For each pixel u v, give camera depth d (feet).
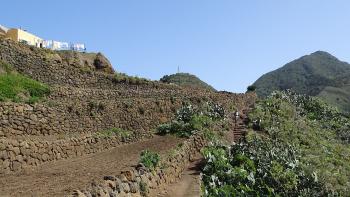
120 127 106.63
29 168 64.69
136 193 49.65
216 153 78.64
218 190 62.80
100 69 148.46
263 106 152.35
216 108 126.31
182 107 122.11
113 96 122.42
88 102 100.22
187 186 63.10
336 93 419.13
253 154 86.63
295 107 173.58
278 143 109.60
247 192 67.15
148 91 134.62
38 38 157.79
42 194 43.19
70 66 126.21
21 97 92.73
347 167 117.08
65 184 48.52
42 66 117.70
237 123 124.98
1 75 98.02
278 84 546.26
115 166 61.77
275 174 82.12
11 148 62.49
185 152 78.28
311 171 94.99
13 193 44.47
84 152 82.02
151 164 58.59
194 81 280.72
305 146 122.42
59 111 90.53
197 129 98.63
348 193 94.02
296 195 80.79
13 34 150.10
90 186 42.96
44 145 70.33
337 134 158.40
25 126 81.25
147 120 114.73
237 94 172.04
